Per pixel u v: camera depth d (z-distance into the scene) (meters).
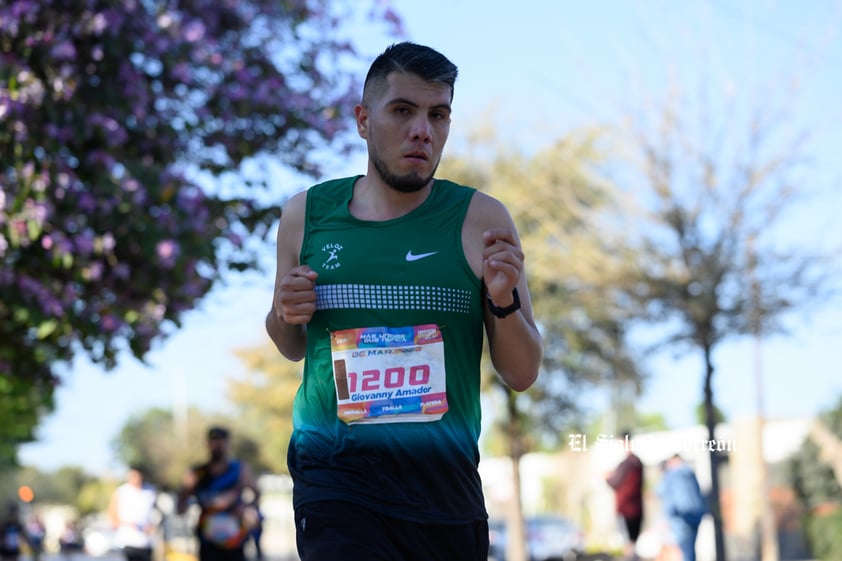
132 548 27.45
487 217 6.30
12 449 51.41
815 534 41.91
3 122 15.73
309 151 19.19
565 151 31.95
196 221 17.28
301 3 19.50
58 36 16.25
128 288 17.14
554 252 29.77
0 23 15.55
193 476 18.64
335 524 6.05
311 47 19.64
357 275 6.20
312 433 6.25
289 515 73.81
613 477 28.22
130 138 17.80
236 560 18.55
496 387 38.34
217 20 18.97
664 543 27.58
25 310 16.27
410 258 6.20
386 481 6.09
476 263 6.24
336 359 6.18
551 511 86.44
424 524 6.06
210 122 18.59
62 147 16.17
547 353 37.84
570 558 42.38
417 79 6.12
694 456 26.73
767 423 46.28
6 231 15.67
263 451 99.38
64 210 16.23
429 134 6.12
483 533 6.34
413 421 6.11
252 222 18.48
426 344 6.15
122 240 16.80
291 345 6.73
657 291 27.20
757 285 26.97
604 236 28.58
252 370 61.50
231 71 18.61
